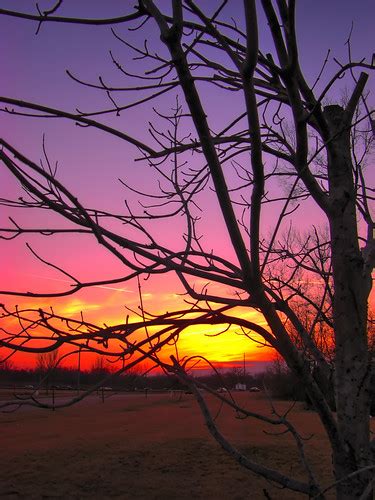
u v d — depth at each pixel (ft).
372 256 13.16
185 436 58.44
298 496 35.58
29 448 54.90
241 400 107.96
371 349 13.74
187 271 10.82
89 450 53.21
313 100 13.05
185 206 13.07
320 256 15.10
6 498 38.14
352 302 12.47
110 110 11.66
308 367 11.67
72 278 10.46
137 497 37.65
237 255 9.98
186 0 10.61
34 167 8.93
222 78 12.75
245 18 7.89
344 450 11.71
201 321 11.35
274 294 13.35
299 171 11.51
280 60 11.32
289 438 55.36
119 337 10.68
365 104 14.14
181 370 11.87
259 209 9.34
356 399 11.99
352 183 13.33
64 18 9.37
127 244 10.34
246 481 40.09
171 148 13.42
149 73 11.94
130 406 127.13
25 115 10.22
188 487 38.88
